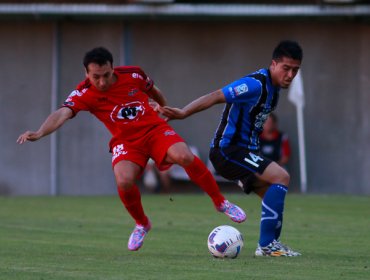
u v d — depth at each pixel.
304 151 66.06
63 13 62.94
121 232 39.47
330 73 65.81
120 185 28.92
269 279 24.02
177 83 66.19
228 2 64.44
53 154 66.44
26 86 66.38
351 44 65.62
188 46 66.19
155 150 29.19
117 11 62.75
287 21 65.81
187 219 45.44
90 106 29.33
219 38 66.06
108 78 28.44
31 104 66.44
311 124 66.06
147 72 66.25
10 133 66.44
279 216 28.92
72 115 28.94
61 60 66.19
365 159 65.62
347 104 65.81
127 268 26.62
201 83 66.25
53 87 66.25
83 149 66.44
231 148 29.28
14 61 66.25
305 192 65.31
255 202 56.09
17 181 66.62
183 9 62.81
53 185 66.50
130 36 66.06
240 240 29.00
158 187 64.88
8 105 66.38
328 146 66.00
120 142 29.62
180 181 65.38
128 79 29.55
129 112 29.44
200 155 66.12
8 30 66.19
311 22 65.69
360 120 65.62
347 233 38.53
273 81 28.86
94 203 55.91
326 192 65.88
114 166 29.36
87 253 31.42
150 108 29.89
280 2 64.44
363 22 65.25
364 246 33.50
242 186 29.48
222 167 29.58
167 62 66.25
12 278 24.69
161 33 66.12
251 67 66.12
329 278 24.27
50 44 66.19
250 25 66.00
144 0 62.47
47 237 37.25
